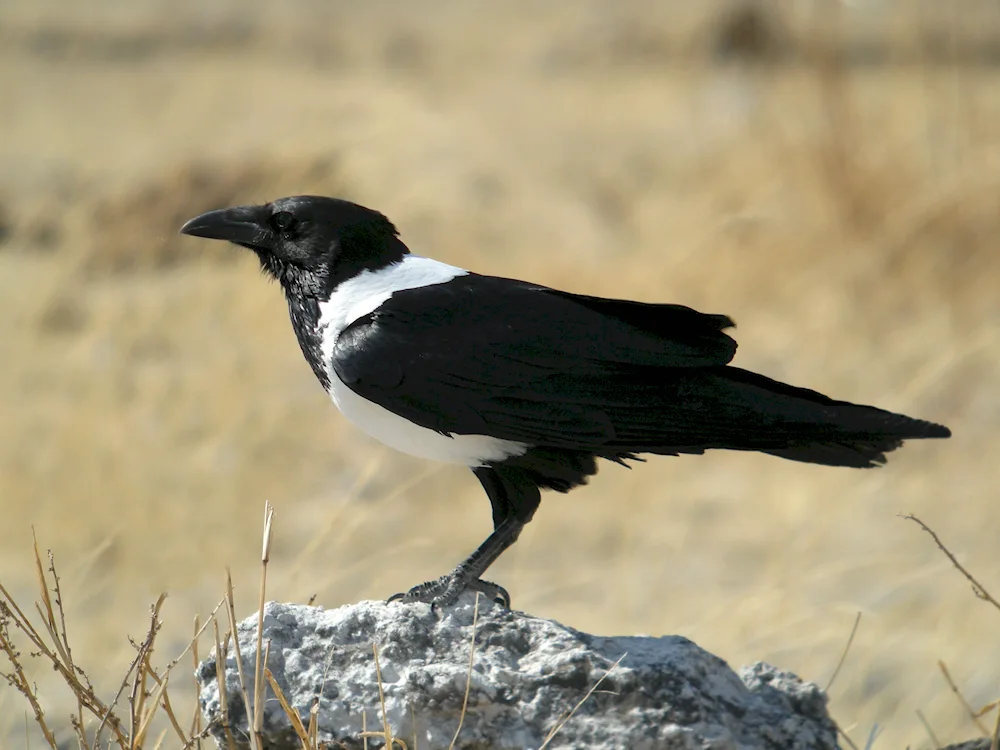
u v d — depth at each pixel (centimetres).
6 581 1113
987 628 1026
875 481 1305
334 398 691
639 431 640
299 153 2259
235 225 713
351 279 694
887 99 2417
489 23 5812
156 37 5012
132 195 2169
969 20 2183
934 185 1925
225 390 1527
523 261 1970
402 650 593
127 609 1056
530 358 646
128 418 1416
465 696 563
